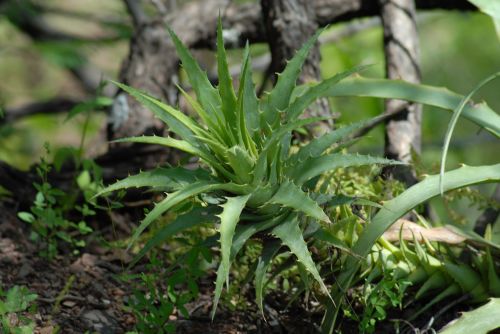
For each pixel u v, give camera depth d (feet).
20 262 14.58
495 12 14.87
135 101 18.26
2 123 23.58
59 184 16.55
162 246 15.58
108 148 18.33
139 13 19.52
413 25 17.71
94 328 13.08
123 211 16.85
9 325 12.05
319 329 13.12
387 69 17.46
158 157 17.24
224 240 10.71
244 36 19.34
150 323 12.96
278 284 14.49
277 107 12.41
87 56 25.71
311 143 12.35
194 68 12.30
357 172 14.94
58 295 13.80
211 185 11.30
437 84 31.14
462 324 11.74
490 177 12.45
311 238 12.37
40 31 25.99
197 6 19.56
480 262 13.07
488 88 30.99
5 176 16.44
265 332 13.38
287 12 17.10
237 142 11.80
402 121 16.63
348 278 12.42
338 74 11.78
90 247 15.74
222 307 13.93
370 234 12.30
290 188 11.44
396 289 13.07
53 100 24.54
